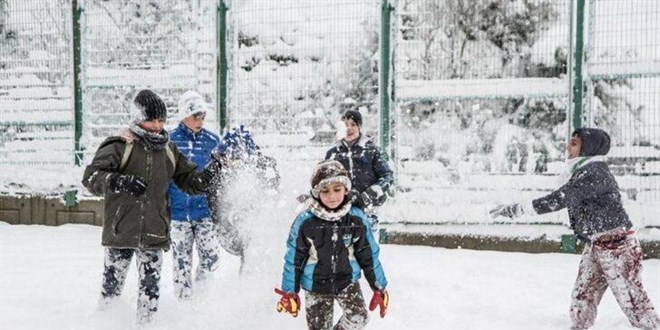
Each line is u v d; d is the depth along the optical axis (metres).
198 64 9.99
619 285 4.52
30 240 9.02
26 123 10.58
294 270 3.81
